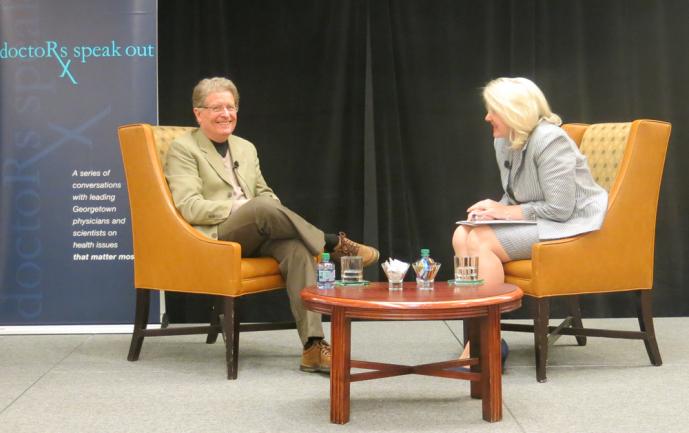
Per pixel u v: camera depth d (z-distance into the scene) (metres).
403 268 2.78
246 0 4.78
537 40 4.83
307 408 2.76
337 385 2.56
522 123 3.40
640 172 3.41
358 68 4.79
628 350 3.79
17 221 4.30
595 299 4.84
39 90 4.29
